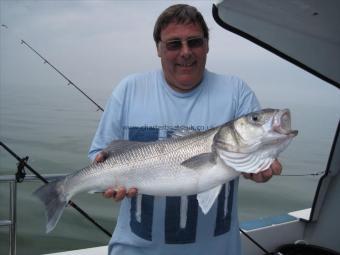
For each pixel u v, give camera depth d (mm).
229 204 1040
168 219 1028
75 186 1079
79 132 6496
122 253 1078
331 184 1690
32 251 2285
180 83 1006
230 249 1055
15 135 6102
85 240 2461
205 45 1013
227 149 948
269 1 1097
